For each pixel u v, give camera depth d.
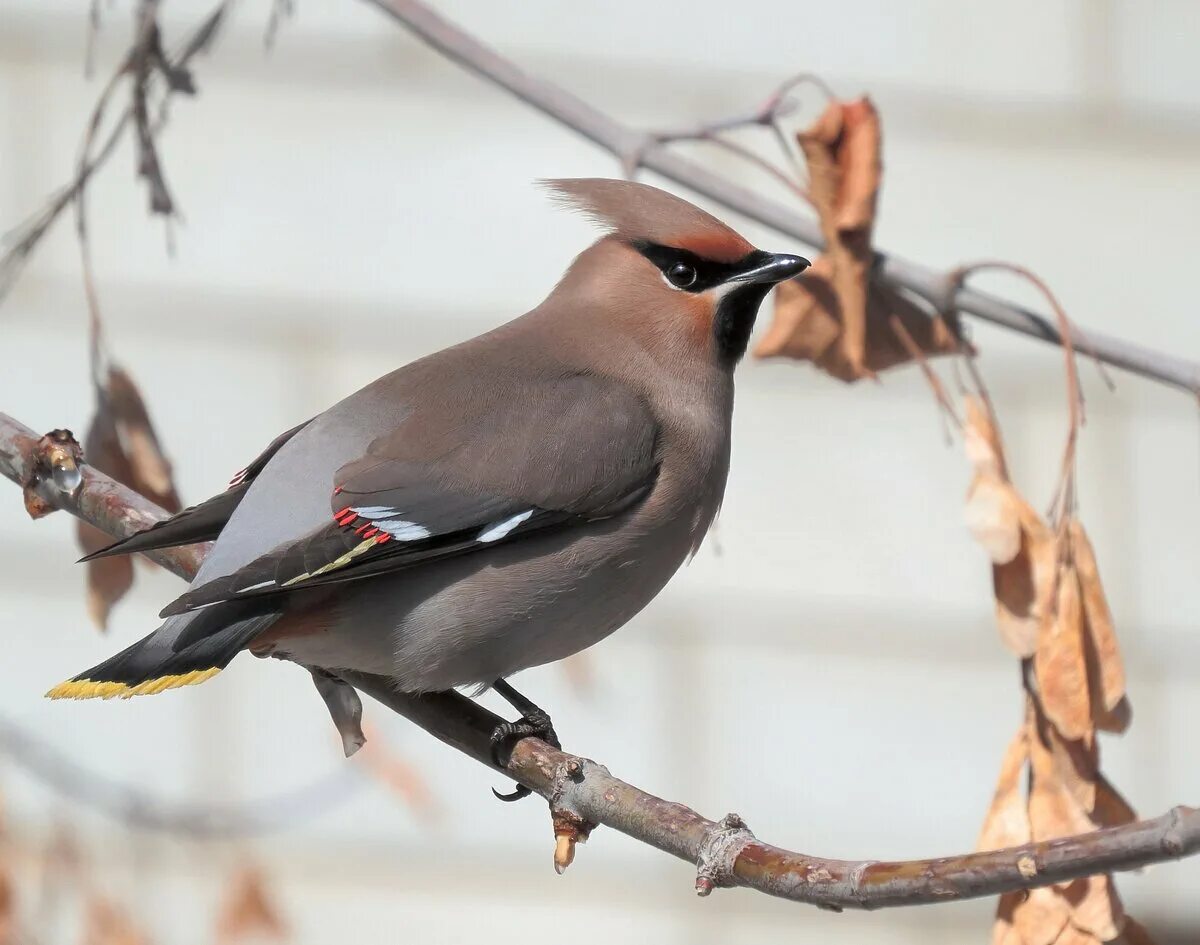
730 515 12.99
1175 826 5.07
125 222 12.66
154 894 12.26
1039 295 13.35
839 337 8.73
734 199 8.93
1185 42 13.50
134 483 8.66
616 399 8.08
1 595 12.48
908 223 13.31
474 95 12.93
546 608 7.74
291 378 12.76
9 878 10.31
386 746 12.18
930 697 13.03
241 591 6.97
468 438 7.70
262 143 12.79
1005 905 7.09
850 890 5.62
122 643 12.55
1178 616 13.27
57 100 12.61
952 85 13.33
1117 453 13.27
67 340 12.56
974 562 13.08
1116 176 13.42
